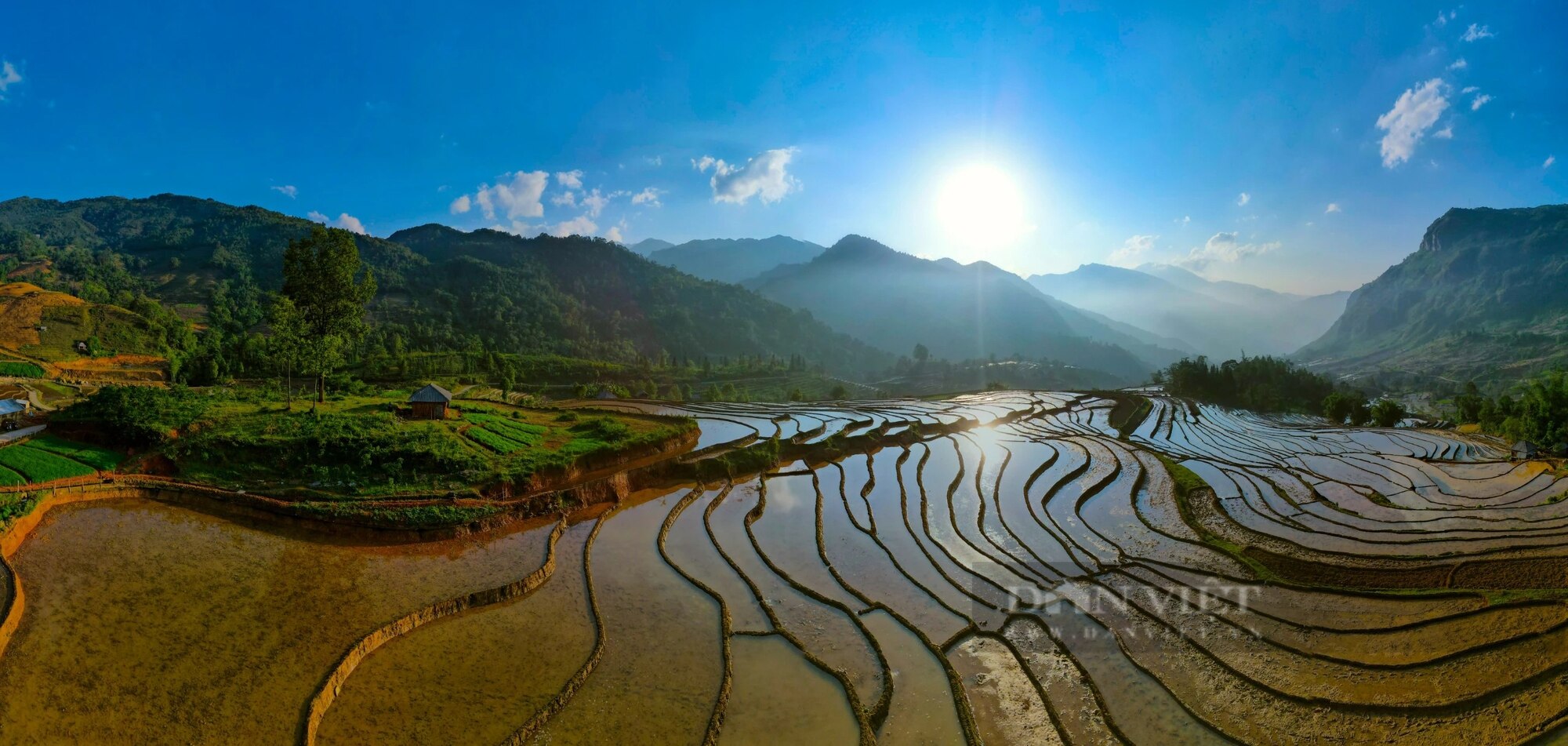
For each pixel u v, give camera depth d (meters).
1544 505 46.78
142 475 37.50
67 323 108.06
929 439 72.19
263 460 39.56
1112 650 28.27
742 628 28.62
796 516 44.59
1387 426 118.44
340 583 29.42
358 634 25.12
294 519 34.94
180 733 19.11
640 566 34.50
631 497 46.56
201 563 29.86
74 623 24.19
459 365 135.75
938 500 49.38
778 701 23.58
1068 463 61.62
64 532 31.50
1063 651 28.17
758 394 176.75
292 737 19.42
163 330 122.12
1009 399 112.44
